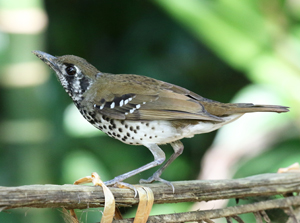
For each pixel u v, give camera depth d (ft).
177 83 48.01
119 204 17.51
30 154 34.50
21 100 33.99
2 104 39.06
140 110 22.07
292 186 20.80
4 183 35.83
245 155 33.99
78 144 42.34
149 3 49.29
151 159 43.88
